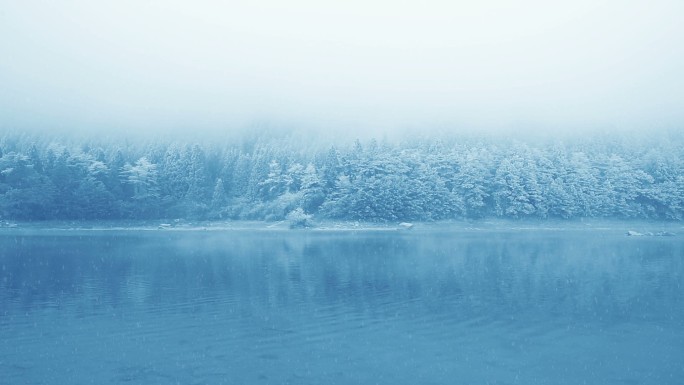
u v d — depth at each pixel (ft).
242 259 213.87
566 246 269.64
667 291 143.33
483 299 133.08
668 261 206.80
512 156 474.90
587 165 474.49
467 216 440.04
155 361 86.38
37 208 412.57
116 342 96.99
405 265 194.59
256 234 363.76
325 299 133.69
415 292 142.72
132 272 179.52
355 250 248.93
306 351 91.15
